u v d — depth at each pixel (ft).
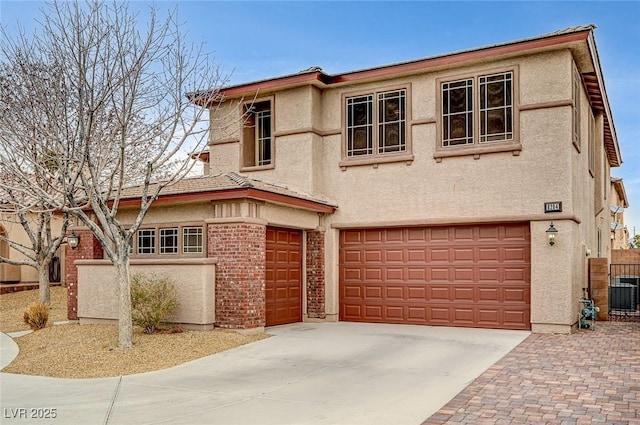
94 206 34.91
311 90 50.21
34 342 40.22
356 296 49.57
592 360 31.40
